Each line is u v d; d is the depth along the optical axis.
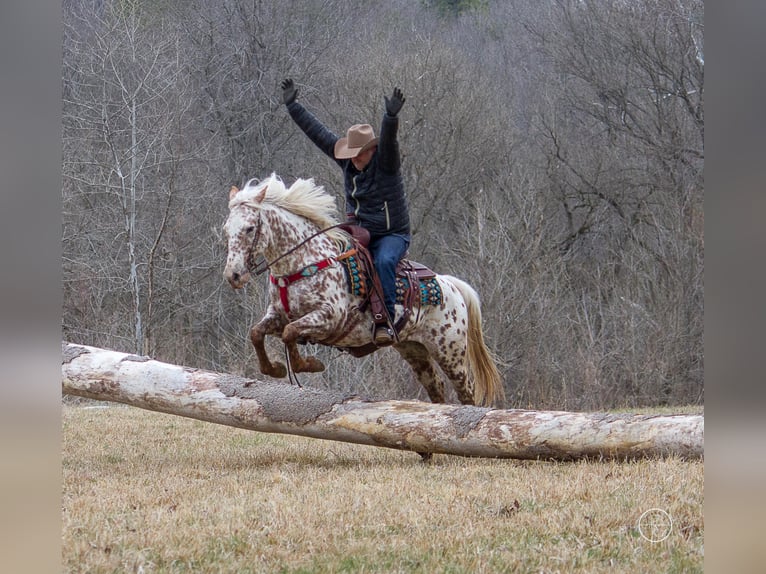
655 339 19.30
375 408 7.63
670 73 22.69
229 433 10.47
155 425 11.29
